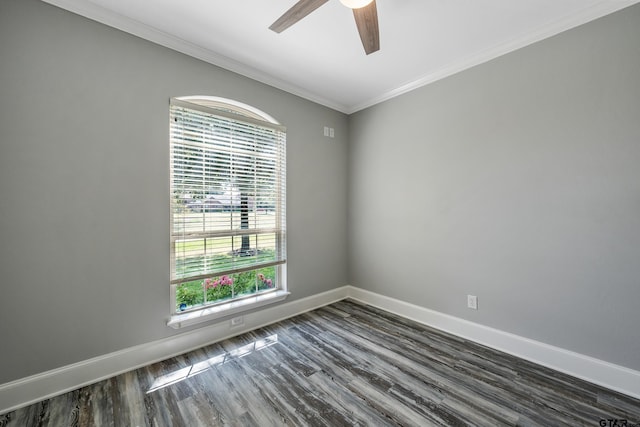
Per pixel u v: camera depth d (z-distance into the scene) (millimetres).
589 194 1795
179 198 2139
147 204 1975
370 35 1619
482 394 1653
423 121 2717
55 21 1635
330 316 2902
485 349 2199
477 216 2328
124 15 1813
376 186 3188
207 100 2338
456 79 2455
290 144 2881
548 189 1957
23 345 1562
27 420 1447
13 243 1534
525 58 2043
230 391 1685
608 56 1712
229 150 2412
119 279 1868
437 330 2561
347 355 2105
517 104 2090
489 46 2174
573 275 1858
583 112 1808
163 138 2041
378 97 3111
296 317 2875
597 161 1763
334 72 2586
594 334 1777
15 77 1527
